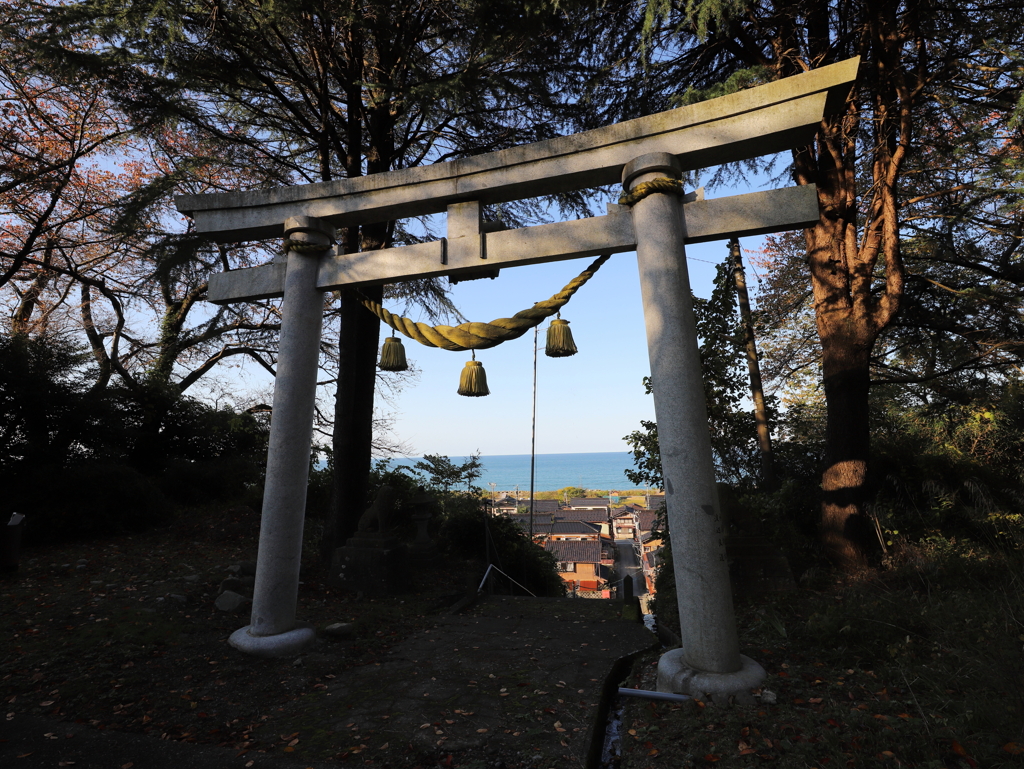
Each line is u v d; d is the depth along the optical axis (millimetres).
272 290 5023
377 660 4293
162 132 8273
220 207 5086
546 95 7777
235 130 8883
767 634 4332
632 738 2963
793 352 11055
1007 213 7250
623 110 7980
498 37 7066
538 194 4531
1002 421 8023
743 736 2771
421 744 2922
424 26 7512
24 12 6488
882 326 6125
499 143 8852
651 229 3840
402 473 11617
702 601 3434
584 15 6941
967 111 6574
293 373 4621
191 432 12531
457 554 9555
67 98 11336
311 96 8672
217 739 2986
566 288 4312
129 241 9562
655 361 3732
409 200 4594
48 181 11031
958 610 3990
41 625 4543
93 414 9547
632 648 4578
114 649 4102
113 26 5969
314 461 12164
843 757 2467
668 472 3619
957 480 6734
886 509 6234
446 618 5633
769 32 6914
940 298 7887
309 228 4770
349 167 8219
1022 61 5621
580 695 3549
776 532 6289
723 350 8539
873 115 6477
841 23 6535
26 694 3389
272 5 5965
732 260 9383
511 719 3219
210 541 8016
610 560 40531
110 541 7848
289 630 4438
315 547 8195
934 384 8453
